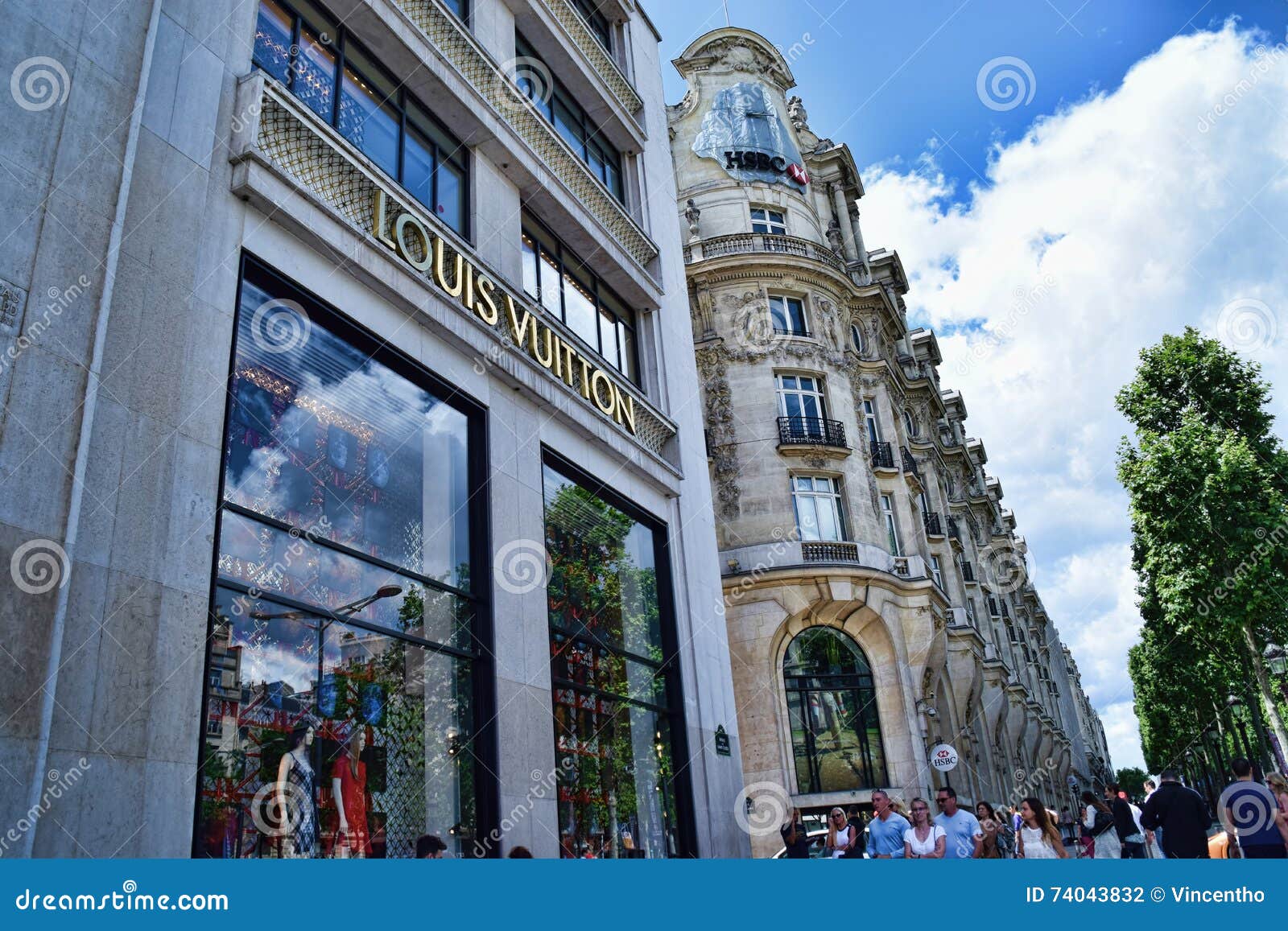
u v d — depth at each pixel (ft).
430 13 42.57
